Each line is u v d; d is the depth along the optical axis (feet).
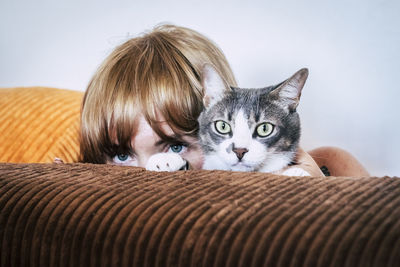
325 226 1.57
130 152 3.93
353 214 1.61
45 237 1.97
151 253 1.74
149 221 1.80
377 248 1.45
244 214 1.71
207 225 1.70
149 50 4.17
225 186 2.07
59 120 4.71
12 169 2.68
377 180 2.05
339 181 2.06
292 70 5.66
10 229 2.06
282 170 3.94
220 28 5.76
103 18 6.09
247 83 5.75
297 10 5.58
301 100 5.70
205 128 4.09
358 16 5.52
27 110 4.68
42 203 2.07
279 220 1.64
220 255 1.63
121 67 4.02
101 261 1.84
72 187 2.17
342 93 5.68
